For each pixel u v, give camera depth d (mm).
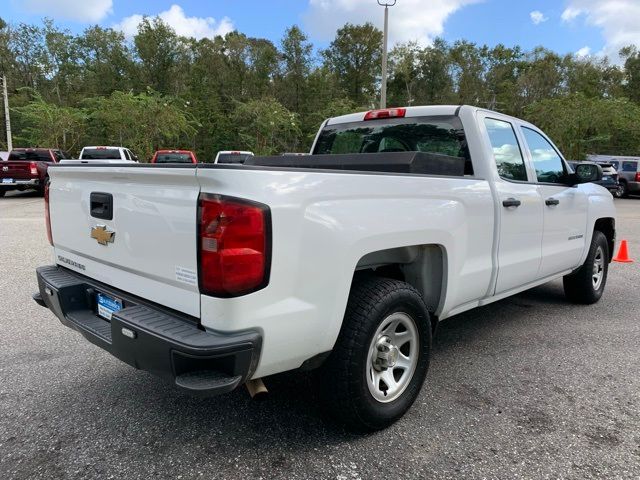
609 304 5629
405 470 2492
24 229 10781
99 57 53250
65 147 34062
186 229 2232
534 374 3666
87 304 3035
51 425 2904
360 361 2611
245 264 2107
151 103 32719
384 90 19062
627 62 61344
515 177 4059
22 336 4352
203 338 2131
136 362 2340
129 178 2531
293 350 2350
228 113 48812
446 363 3869
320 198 2357
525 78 50969
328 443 2727
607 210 5543
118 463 2545
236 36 56469
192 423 2930
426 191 2969
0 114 46406
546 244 4395
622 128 35375
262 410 3078
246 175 2129
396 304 2748
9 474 2449
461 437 2797
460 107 3854
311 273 2336
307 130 45031
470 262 3426
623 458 2604
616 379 3582
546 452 2652
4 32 52219
